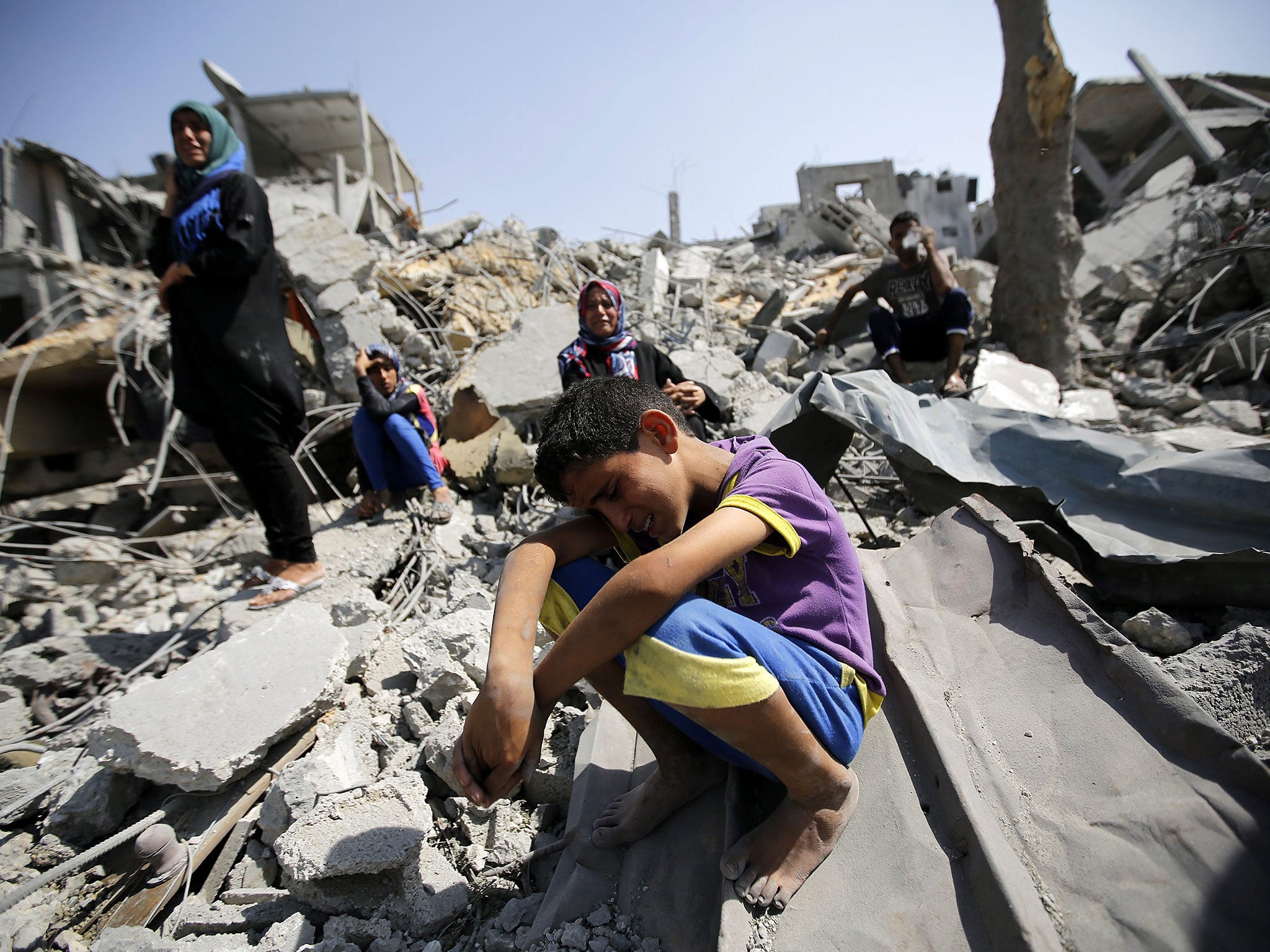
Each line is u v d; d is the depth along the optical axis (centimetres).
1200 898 109
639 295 704
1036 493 252
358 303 516
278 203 536
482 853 180
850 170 1359
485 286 604
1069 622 160
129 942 156
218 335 288
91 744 205
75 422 523
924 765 149
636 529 147
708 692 120
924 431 282
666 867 154
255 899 174
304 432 321
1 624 355
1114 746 135
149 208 926
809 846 138
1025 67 521
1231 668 173
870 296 521
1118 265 729
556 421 143
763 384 516
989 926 118
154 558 401
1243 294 595
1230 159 1005
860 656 148
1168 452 257
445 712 216
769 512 135
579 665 127
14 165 812
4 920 174
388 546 354
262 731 207
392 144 1211
